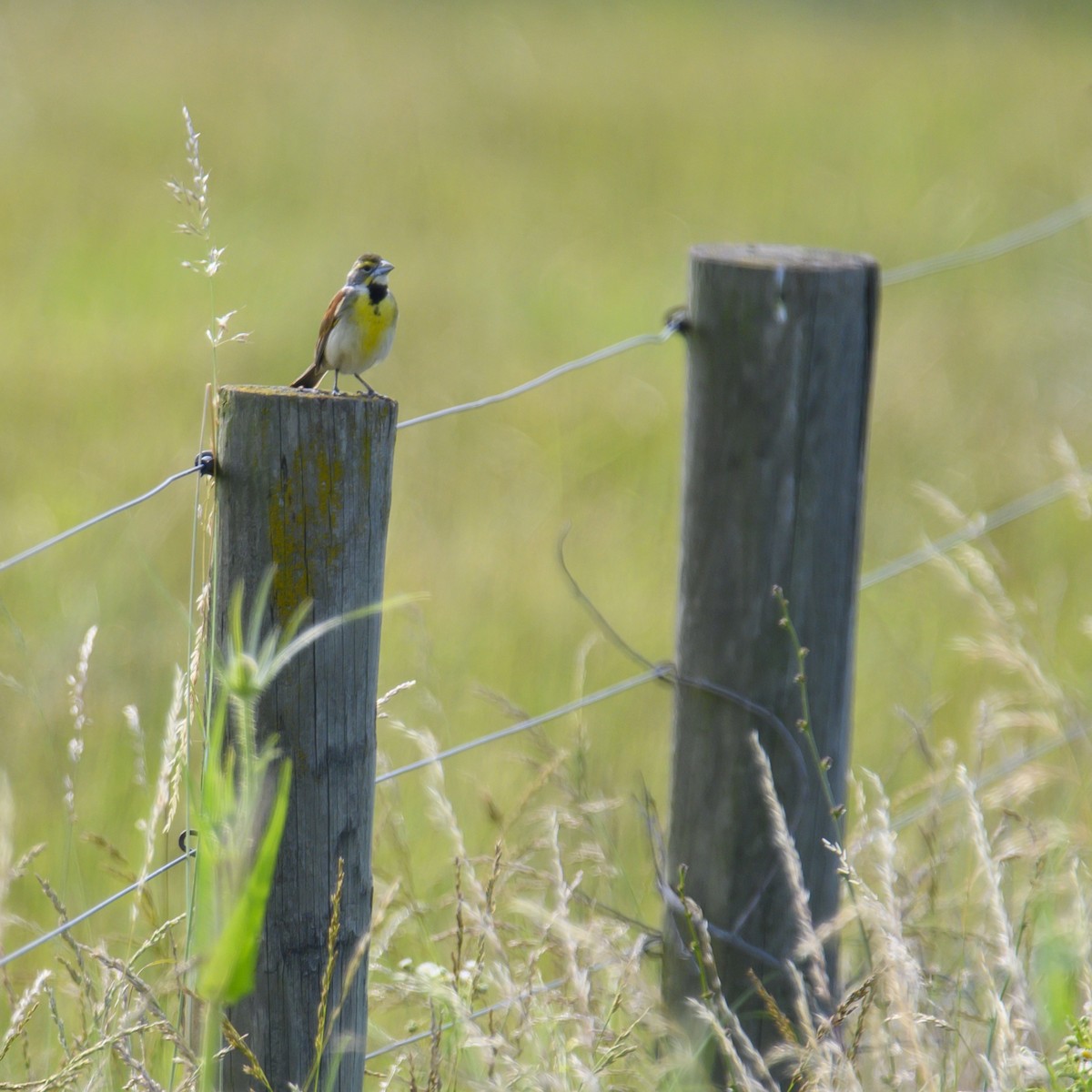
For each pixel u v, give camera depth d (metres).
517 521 14.75
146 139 32.91
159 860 8.69
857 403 6.50
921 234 28.83
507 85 43.03
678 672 6.73
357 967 5.36
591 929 6.39
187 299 22.17
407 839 8.38
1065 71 48.94
